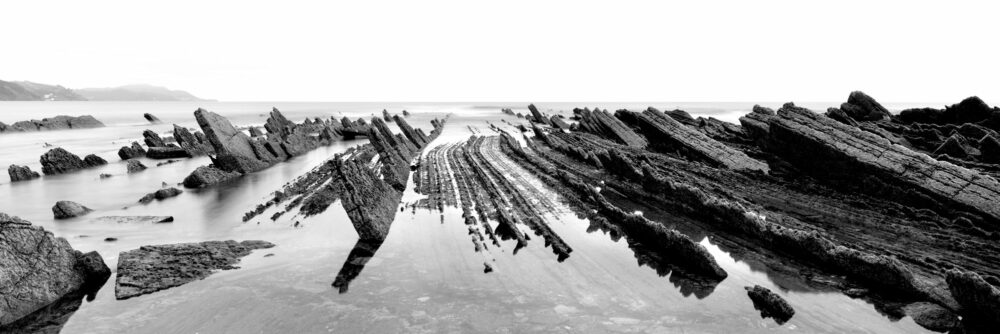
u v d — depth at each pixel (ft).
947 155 59.26
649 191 53.16
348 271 34.06
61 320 27.58
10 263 28.27
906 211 43.19
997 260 32.50
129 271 32.86
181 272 33.47
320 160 104.22
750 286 30.04
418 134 139.03
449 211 50.75
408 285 31.37
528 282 31.42
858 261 29.91
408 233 43.04
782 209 46.55
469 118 314.14
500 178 69.21
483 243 39.52
